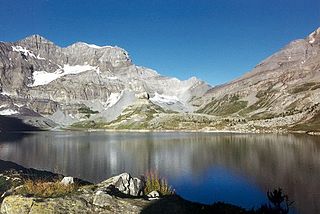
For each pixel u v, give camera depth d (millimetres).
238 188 69000
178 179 80688
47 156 137000
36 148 180875
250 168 96000
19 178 50000
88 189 30672
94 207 26250
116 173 91188
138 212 26297
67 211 24984
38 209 24672
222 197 61312
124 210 26328
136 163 114000
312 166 95375
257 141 197875
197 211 29812
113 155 141500
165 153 146750
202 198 60812
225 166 101688
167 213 27422
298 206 52906
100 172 93312
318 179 76062
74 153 150875
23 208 24844
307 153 126312
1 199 32750
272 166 97938
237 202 57375
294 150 138125
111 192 29828
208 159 120750
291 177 79688
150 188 37688
